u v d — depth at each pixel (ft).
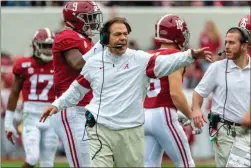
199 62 129.39
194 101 63.77
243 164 61.57
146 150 69.87
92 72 59.06
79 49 65.10
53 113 60.13
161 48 69.31
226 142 62.75
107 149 58.90
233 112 62.39
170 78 66.49
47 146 81.25
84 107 65.41
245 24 72.23
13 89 82.84
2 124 120.57
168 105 67.92
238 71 62.34
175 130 67.87
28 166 80.28
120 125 58.49
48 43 81.25
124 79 58.39
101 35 58.39
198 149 118.21
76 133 65.31
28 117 81.71
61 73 66.18
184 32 68.85
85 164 65.67
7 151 121.08
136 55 58.49
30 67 81.97
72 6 66.28
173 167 108.37
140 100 58.90
